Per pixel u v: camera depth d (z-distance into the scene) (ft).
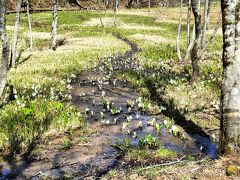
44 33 178.40
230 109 26.22
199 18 56.49
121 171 27.48
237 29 25.91
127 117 40.27
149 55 101.55
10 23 220.23
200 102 47.50
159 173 25.62
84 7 376.07
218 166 25.68
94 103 49.47
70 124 38.17
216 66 75.25
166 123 38.19
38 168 28.84
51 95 49.14
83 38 155.74
